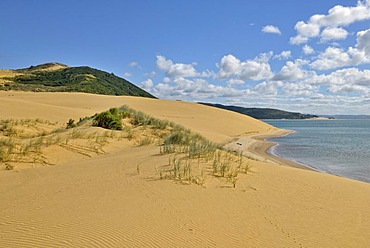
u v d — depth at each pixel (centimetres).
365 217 654
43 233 502
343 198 797
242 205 687
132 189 769
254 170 1053
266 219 614
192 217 598
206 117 5412
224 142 3098
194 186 804
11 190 775
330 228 586
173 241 495
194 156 1179
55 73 11506
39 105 3544
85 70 11725
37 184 841
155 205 654
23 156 1193
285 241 521
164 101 6700
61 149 1382
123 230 523
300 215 648
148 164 1066
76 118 3200
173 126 2491
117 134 1892
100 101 5544
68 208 626
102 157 1371
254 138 4331
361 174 1716
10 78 10125
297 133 6072
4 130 1797
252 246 497
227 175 932
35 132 1938
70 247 459
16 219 562
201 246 486
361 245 519
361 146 3356
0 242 467
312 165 2036
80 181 861
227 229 554
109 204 653
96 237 493
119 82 12144
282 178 976
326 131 6944
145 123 2467
